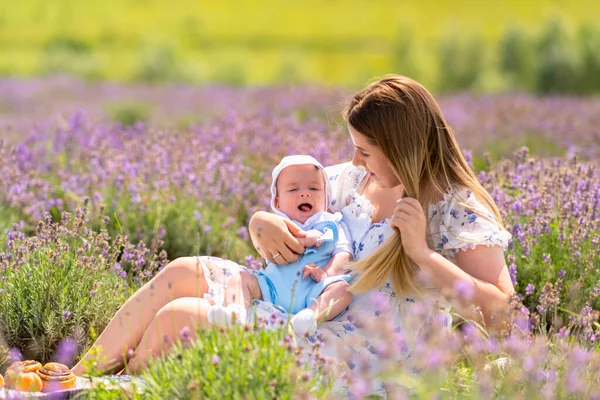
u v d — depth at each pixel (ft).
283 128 46.09
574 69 148.87
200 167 35.45
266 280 20.34
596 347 20.17
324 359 17.06
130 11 344.69
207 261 21.13
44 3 331.57
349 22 316.81
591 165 30.86
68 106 102.89
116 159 35.70
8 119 85.97
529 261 26.50
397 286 19.70
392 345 17.10
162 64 185.26
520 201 28.40
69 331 22.65
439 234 20.39
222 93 107.96
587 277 25.30
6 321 22.43
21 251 23.97
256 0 372.17
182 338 17.24
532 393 16.42
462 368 19.20
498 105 86.69
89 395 17.54
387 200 21.61
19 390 18.03
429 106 20.38
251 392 15.62
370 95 20.36
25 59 229.45
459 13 299.58
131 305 20.17
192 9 353.72
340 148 37.81
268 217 20.61
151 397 16.81
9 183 34.01
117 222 31.60
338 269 20.33
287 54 211.41
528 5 297.12
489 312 19.53
